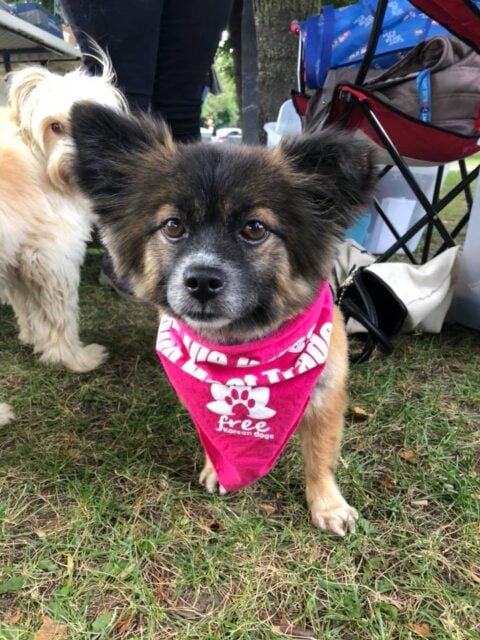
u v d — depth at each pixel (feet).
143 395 1.60
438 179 2.37
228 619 0.91
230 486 1.15
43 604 0.94
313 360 1.03
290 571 1.00
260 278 0.98
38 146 1.53
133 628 0.90
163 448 1.36
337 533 1.09
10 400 1.55
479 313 1.84
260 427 1.08
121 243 1.09
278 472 1.28
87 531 1.08
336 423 1.12
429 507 1.15
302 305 1.05
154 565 1.02
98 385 1.65
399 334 1.90
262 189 0.95
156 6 1.78
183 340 1.12
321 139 1.00
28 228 1.53
